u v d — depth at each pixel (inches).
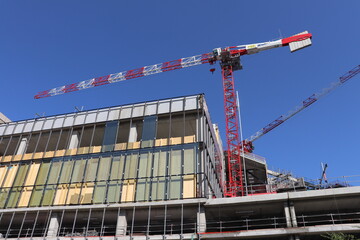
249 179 2596.0
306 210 1213.7
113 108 1487.5
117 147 1352.1
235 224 1327.5
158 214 1236.5
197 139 1273.4
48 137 1521.9
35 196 1331.2
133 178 1245.1
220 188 1784.0
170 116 1366.9
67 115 1555.1
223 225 1332.4
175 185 1181.1
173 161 1240.2
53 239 1179.3
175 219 1288.1
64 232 1317.7
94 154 1364.4
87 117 1504.7
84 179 1307.8
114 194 1229.7
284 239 1080.8
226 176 2586.1
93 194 1256.2
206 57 3068.4
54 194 1309.1
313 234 1030.4
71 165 1369.3
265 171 2541.8
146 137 1337.4
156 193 1181.7
